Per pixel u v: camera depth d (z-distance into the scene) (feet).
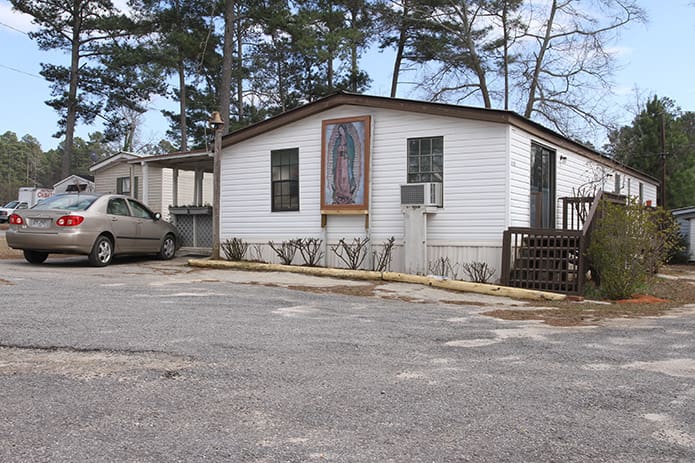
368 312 23.04
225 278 33.50
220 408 11.19
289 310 22.58
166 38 85.61
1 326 17.30
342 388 12.56
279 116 41.98
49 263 38.50
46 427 10.08
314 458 9.05
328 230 40.57
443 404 11.65
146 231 41.52
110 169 76.18
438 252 36.24
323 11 86.99
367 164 38.52
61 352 14.80
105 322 18.44
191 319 19.60
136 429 10.07
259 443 9.59
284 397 11.89
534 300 29.25
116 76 97.04
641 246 30.01
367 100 38.37
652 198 79.61
